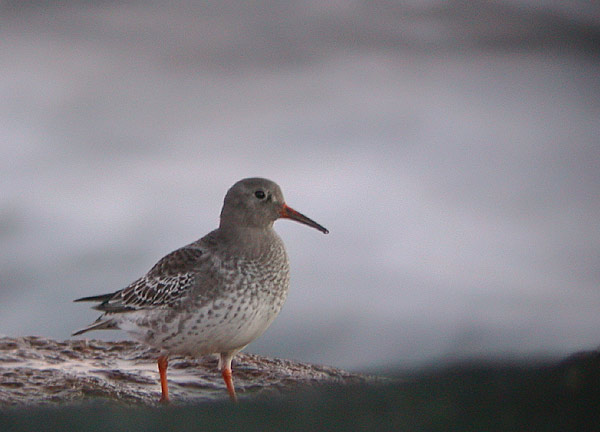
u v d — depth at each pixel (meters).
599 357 7.50
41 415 7.05
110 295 11.45
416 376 7.89
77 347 12.55
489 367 7.51
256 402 7.16
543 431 6.05
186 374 11.60
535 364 7.50
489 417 6.28
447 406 6.52
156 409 7.17
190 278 10.70
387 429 6.20
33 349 12.31
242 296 10.70
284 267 11.12
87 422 6.74
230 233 11.02
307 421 6.45
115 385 10.93
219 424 6.51
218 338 10.75
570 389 6.69
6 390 10.48
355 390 7.24
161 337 10.88
